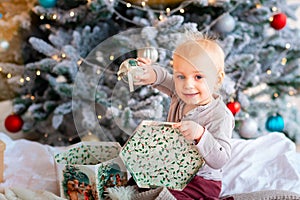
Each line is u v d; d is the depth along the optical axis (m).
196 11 2.37
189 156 1.45
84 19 2.32
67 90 2.25
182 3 2.25
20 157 1.89
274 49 2.40
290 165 1.69
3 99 2.54
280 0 2.44
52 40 2.28
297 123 2.57
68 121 2.49
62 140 2.46
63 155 1.60
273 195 1.42
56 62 2.27
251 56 2.26
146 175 1.48
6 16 2.40
